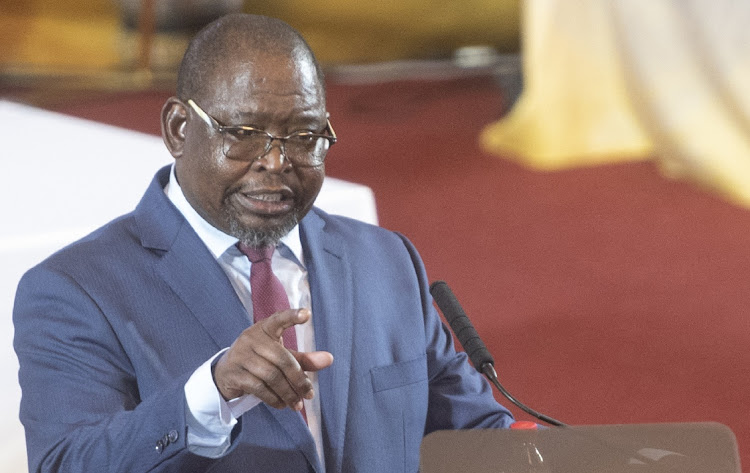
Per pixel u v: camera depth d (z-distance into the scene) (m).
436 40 31.23
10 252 7.88
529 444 4.73
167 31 29.72
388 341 6.71
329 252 6.79
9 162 11.16
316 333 6.47
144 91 32.50
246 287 6.45
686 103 26.25
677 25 26.31
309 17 31.05
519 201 23.77
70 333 5.98
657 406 14.18
